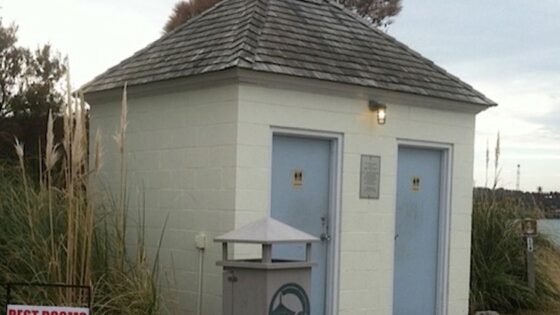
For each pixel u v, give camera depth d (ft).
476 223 38.04
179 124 29.14
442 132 32.89
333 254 29.37
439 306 33.27
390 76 31.07
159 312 25.98
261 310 21.59
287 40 29.45
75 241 24.08
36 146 47.65
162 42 32.89
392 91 30.45
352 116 29.78
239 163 26.71
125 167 31.37
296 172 28.66
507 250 38.34
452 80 33.78
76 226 24.20
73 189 24.88
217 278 27.22
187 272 28.48
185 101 28.91
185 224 28.66
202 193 28.02
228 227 26.84
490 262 37.50
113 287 25.09
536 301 37.52
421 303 32.83
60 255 25.13
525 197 44.29
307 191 28.96
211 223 27.58
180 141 29.07
